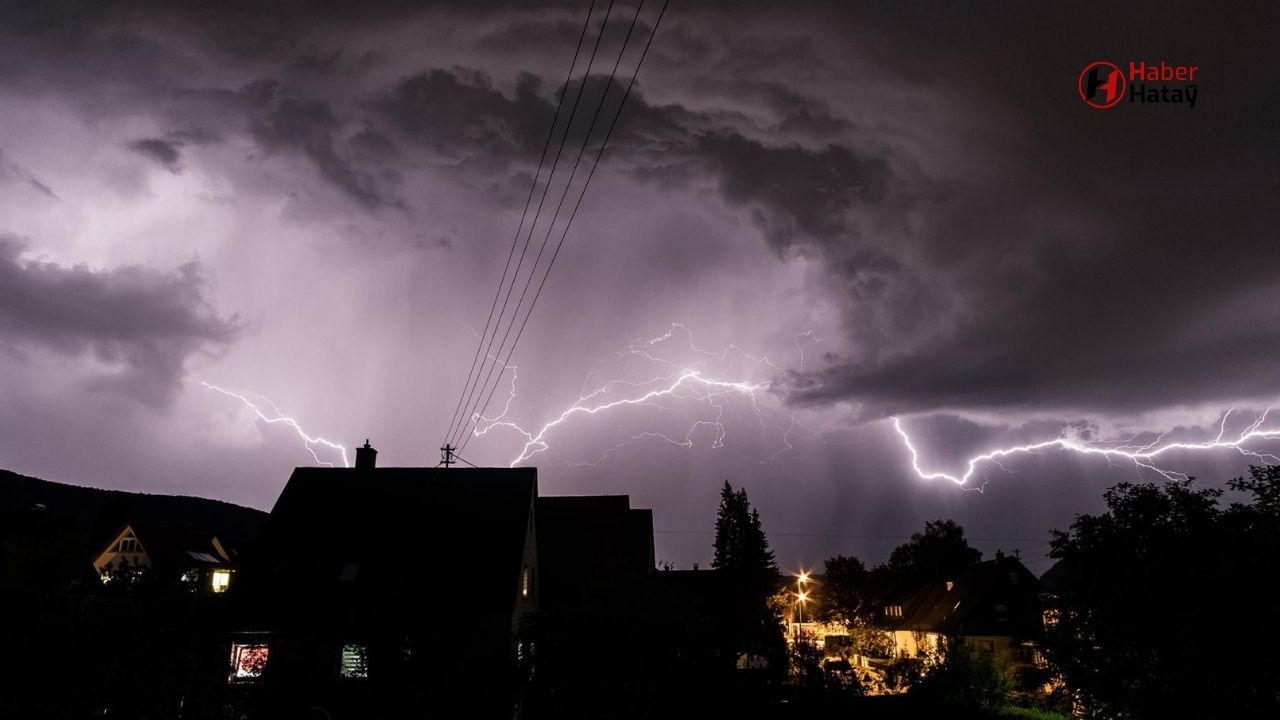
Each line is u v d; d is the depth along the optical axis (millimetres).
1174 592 12430
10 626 10953
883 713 23250
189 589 13766
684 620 20188
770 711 21406
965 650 26625
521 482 32031
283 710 22969
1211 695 11734
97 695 11438
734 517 71938
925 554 80438
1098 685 13633
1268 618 11172
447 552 28609
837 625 61594
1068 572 14602
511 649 25453
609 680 19125
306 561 28609
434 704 21266
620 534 37656
